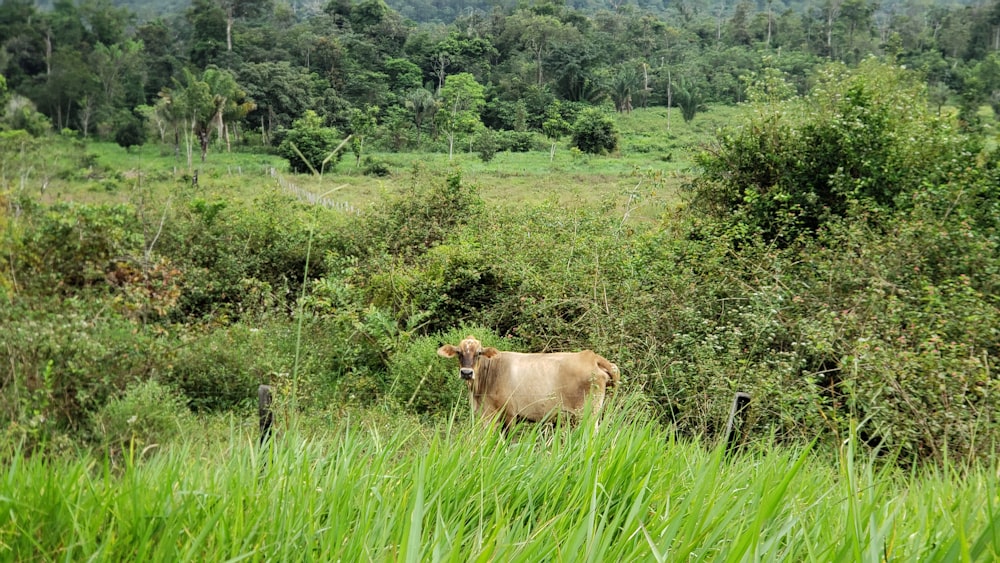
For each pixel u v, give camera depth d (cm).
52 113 6203
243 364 1070
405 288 1197
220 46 8612
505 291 1183
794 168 1238
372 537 261
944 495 339
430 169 1739
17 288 1163
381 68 9000
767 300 851
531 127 7788
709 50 9781
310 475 317
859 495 305
